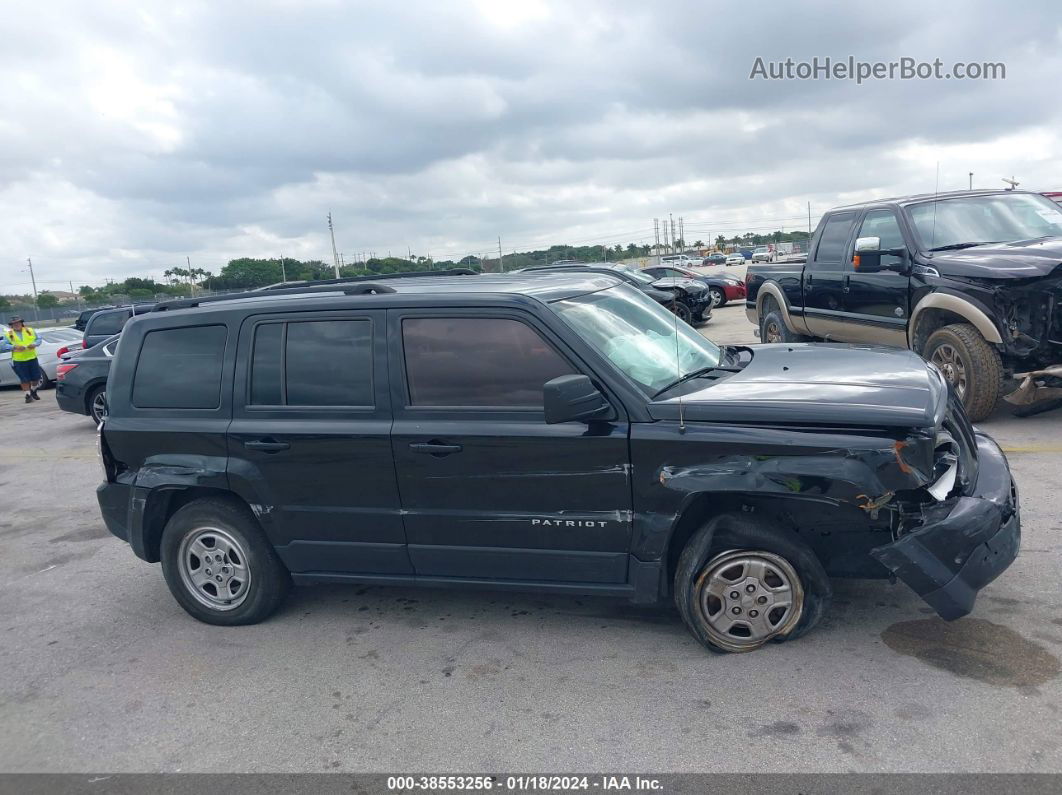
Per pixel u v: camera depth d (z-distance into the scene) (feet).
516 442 12.78
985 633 12.57
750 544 12.17
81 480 29.99
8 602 18.08
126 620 16.48
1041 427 24.23
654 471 12.15
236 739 11.71
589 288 15.05
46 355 66.64
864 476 11.19
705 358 15.14
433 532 13.67
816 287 31.78
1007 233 26.27
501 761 10.59
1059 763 9.53
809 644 12.73
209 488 15.12
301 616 15.80
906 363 13.83
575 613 14.85
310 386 14.21
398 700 12.37
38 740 12.19
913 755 9.89
